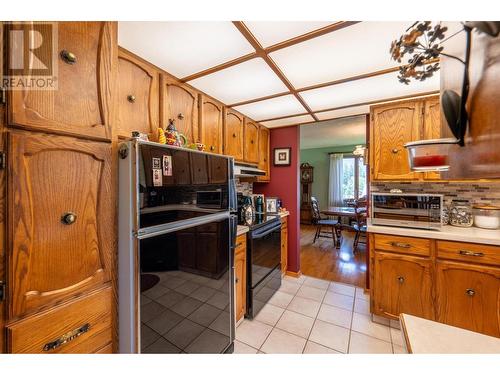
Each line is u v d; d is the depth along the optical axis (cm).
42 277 70
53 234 73
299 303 231
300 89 179
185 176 117
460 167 57
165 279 107
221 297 148
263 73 153
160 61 138
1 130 62
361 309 220
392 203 200
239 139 239
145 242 96
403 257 183
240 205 226
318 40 118
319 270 319
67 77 77
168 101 153
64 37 77
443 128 68
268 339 177
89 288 84
